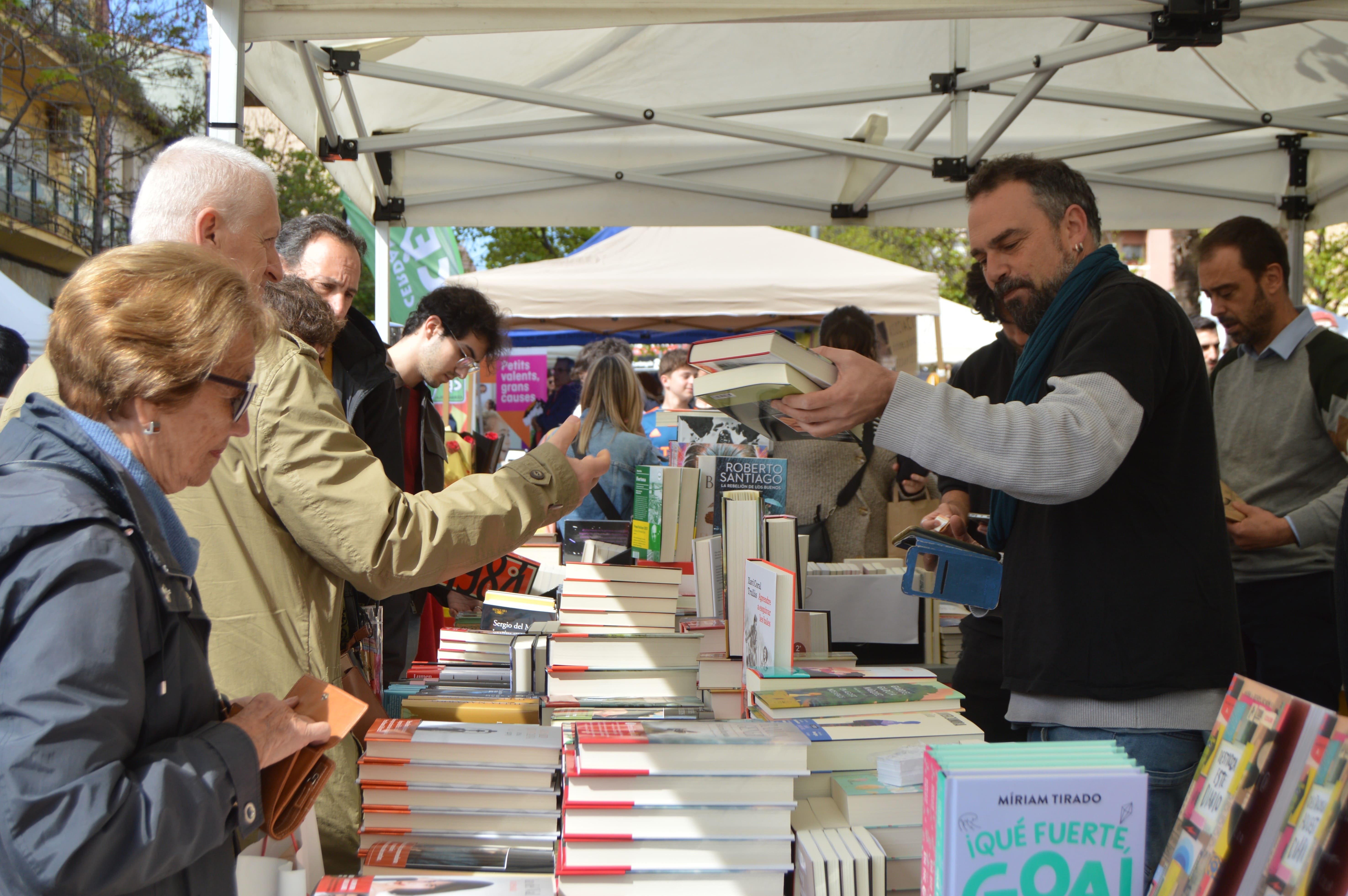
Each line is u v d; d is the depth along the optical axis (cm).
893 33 351
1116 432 140
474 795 150
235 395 103
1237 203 437
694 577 258
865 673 185
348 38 211
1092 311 158
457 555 152
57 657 85
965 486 270
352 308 233
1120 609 154
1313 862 93
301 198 1617
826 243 730
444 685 217
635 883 136
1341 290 1273
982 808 105
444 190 433
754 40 349
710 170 436
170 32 1348
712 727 149
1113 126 422
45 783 83
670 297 662
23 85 1302
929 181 439
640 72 370
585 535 266
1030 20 351
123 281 97
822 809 149
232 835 107
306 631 153
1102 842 107
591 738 139
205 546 148
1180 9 223
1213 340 466
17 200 1388
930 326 963
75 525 89
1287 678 259
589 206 441
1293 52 349
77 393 98
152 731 96
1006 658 169
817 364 143
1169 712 153
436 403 627
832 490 332
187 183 149
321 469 148
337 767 161
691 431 335
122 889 87
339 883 133
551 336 905
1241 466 276
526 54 351
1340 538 154
